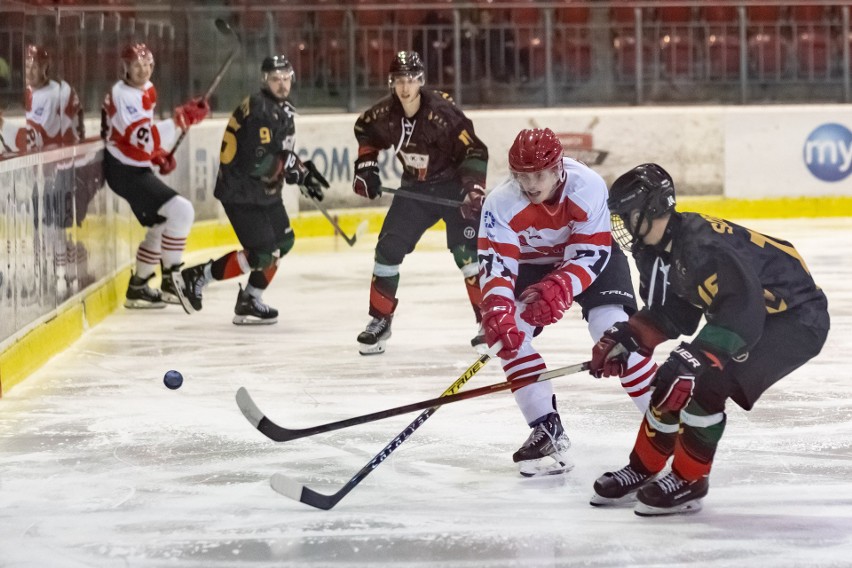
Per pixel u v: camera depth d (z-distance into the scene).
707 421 8.84
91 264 18.86
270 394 14.02
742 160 30.19
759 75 32.16
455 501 9.73
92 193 19.03
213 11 29.30
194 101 20.69
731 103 32.16
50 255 16.39
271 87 18.23
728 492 9.82
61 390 14.37
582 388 13.95
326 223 29.11
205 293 22.02
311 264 25.00
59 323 16.75
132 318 19.55
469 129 15.57
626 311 10.34
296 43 30.66
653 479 9.51
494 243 9.83
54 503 9.89
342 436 11.97
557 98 31.95
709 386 8.71
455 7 31.06
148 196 19.98
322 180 18.86
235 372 15.31
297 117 28.48
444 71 31.31
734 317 8.22
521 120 29.73
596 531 8.86
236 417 12.91
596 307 10.32
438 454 11.25
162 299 20.62
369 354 16.25
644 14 32.00
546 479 10.31
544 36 31.41
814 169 30.42
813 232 27.83
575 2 31.67
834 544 8.50
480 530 8.95
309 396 13.89
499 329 9.59
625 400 13.30
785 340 8.62
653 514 9.12
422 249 27.02
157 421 12.77
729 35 31.92
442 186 15.93
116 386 14.55
